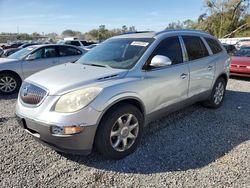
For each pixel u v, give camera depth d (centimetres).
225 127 461
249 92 744
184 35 470
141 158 350
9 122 475
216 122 484
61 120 297
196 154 362
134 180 301
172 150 373
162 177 307
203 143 396
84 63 420
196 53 484
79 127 301
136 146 368
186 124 472
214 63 523
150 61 384
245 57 991
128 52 404
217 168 325
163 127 457
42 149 370
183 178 304
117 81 339
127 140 355
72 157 350
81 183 295
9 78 744
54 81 330
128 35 470
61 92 307
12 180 298
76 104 303
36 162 336
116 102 331
